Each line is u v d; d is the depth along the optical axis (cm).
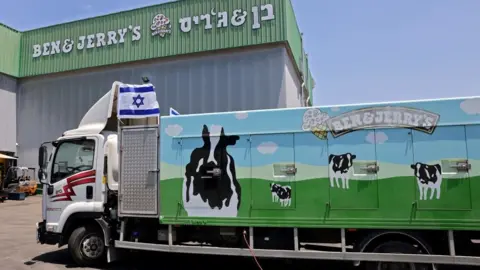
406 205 536
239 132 612
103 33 2273
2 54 2420
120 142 675
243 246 625
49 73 2414
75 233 718
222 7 2000
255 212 593
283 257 578
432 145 534
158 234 665
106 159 716
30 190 2380
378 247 553
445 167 527
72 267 714
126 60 2189
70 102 2366
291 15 2053
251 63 1938
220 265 727
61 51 2395
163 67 2117
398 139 548
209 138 626
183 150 636
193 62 2050
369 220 547
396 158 545
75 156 736
